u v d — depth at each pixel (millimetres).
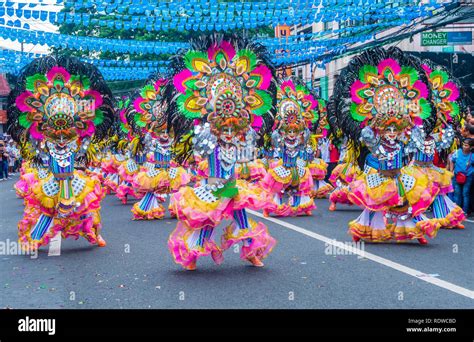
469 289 5461
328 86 27203
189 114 6539
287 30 27172
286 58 17562
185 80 6590
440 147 9844
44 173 7934
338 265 6617
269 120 6961
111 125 8258
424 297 5203
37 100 7746
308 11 11984
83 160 8133
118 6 10602
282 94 11320
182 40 26328
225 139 6301
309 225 10008
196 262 6992
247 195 6301
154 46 15008
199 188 6340
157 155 11586
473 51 19094
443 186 9516
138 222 11062
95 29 26766
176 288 5730
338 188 12367
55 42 13477
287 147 11172
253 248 6477
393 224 7898
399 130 7656
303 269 6453
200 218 6152
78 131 7945
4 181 25594
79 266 6945
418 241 8070
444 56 16875
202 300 5270
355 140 8109
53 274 6566
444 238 8445
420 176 7723
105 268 6785
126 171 14680
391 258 6938
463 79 16891
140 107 11852
